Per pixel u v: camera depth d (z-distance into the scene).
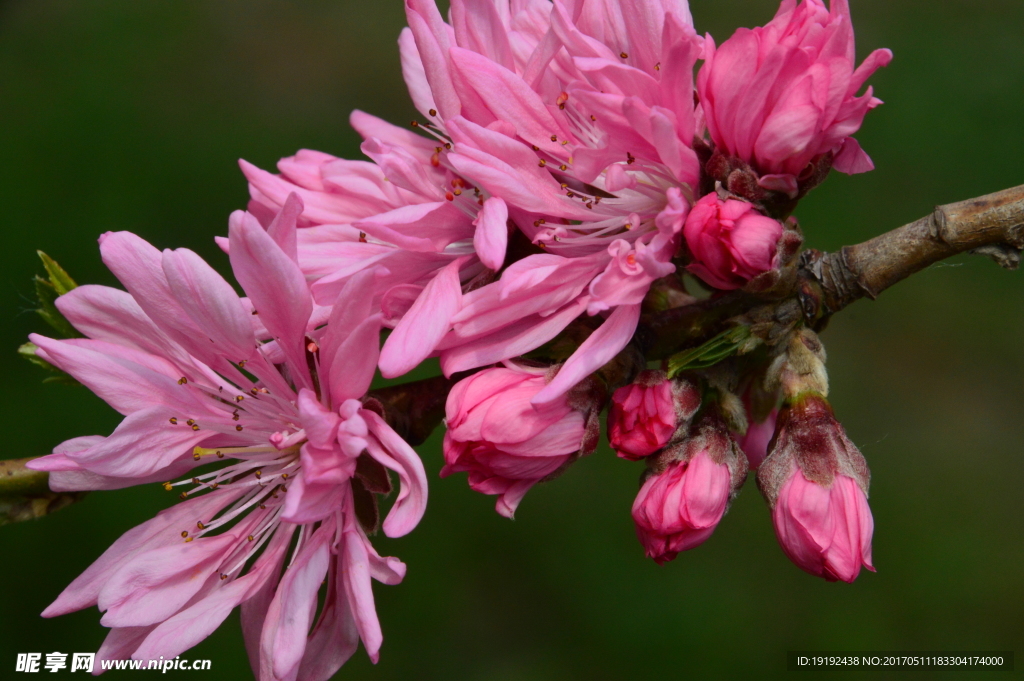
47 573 0.45
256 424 0.26
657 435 0.25
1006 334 0.50
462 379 0.25
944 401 0.49
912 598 0.44
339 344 0.24
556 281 0.24
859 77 0.24
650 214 0.25
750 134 0.24
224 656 0.44
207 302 0.24
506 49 0.25
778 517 0.25
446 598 0.46
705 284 0.26
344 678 0.45
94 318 0.25
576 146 0.25
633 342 0.26
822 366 0.25
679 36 0.24
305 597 0.24
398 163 0.25
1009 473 0.47
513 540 0.47
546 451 0.24
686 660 0.44
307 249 0.25
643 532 0.25
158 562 0.25
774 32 0.24
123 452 0.25
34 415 0.47
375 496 0.25
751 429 0.27
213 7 0.63
